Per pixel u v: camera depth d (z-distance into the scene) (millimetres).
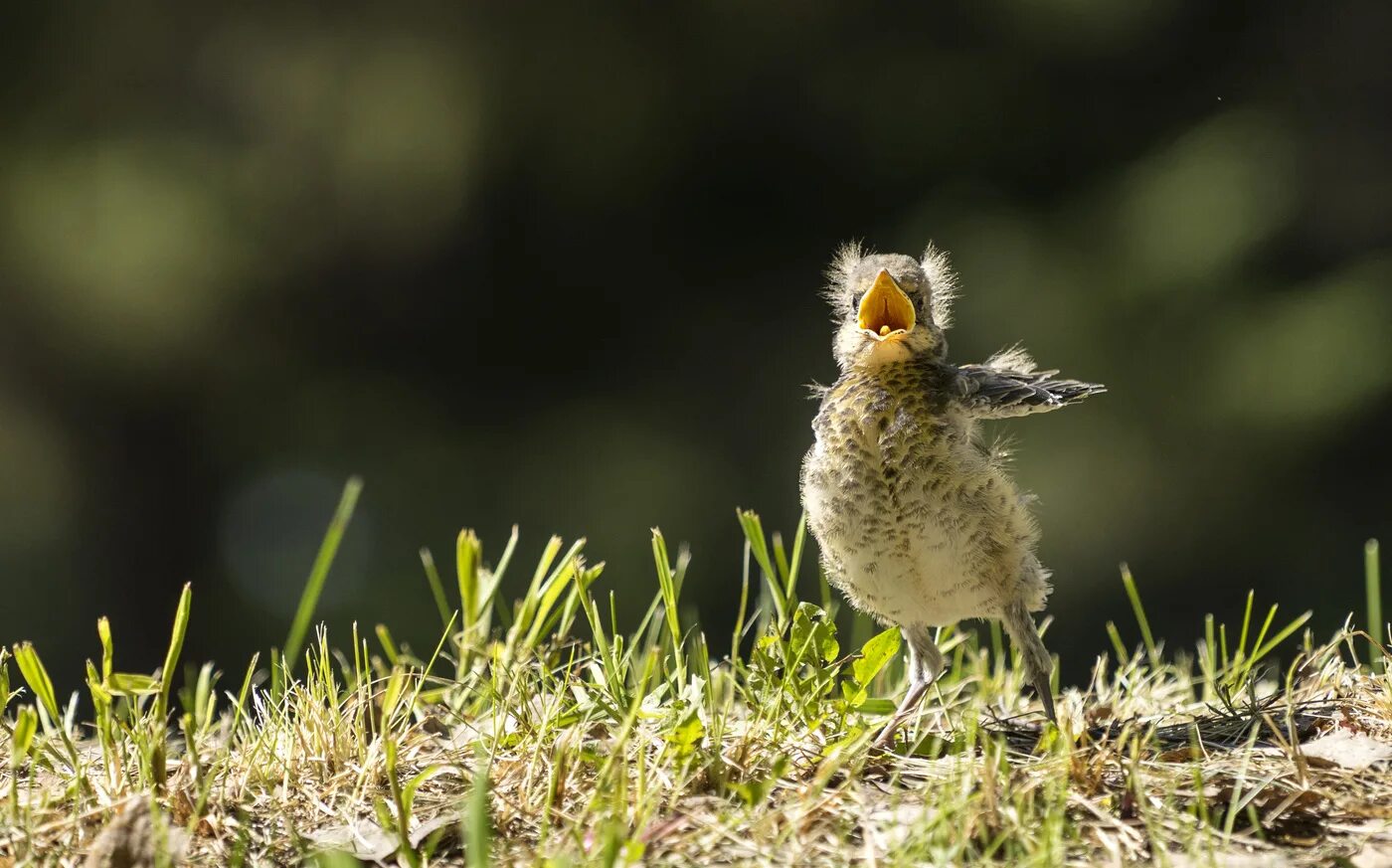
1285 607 7504
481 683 5012
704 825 4910
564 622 5020
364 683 5004
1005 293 7855
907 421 5004
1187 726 5000
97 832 4918
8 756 4977
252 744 4969
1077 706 5031
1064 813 4910
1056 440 7516
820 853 4898
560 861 4875
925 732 4969
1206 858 4891
